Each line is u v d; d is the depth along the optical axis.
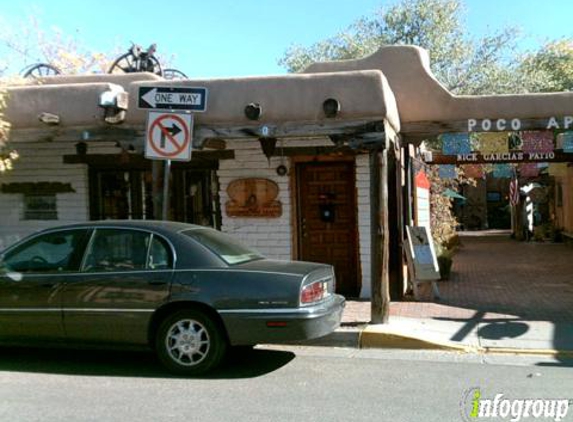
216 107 8.49
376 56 10.80
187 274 6.28
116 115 8.64
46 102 9.02
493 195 40.25
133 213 11.56
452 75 20.22
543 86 19.64
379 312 8.05
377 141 8.02
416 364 6.79
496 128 10.32
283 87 8.34
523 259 17.42
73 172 11.42
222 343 6.27
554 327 8.30
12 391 5.80
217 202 11.16
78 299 6.43
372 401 5.44
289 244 10.77
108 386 5.96
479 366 6.69
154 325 6.35
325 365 6.75
